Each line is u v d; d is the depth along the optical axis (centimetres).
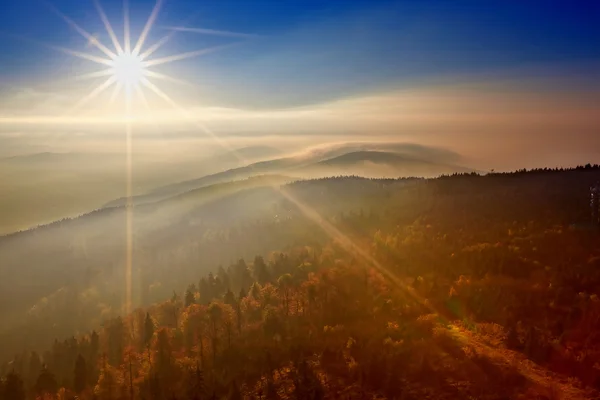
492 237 16862
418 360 9588
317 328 11550
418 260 15638
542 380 8656
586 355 8981
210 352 11319
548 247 14850
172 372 10631
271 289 14825
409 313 11831
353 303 12681
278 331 11712
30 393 11356
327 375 9488
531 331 9794
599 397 7994
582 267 12962
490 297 11906
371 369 9344
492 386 8612
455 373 9088
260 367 10156
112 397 10325
